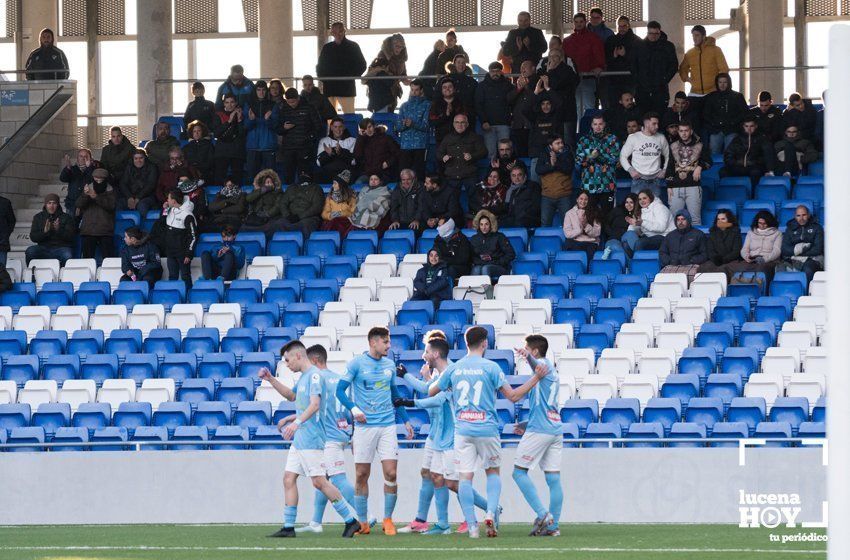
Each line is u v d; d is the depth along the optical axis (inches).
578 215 2039.9
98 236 2201.0
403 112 2292.1
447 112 2230.6
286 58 3021.7
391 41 2689.5
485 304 1918.1
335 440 1147.9
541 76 2158.0
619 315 1882.4
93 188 2201.0
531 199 2117.4
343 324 1942.7
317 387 1106.1
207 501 1441.9
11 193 2449.6
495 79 2255.2
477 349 1098.1
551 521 1118.4
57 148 2566.4
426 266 1967.3
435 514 1391.5
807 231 1904.5
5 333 1985.7
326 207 2210.9
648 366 1736.0
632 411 1605.6
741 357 1718.8
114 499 1460.4
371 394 1159.0
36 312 2042.3
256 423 1694.1
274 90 2388.0
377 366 1160.8
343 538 1111.6
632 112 2186.3
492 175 2121.1
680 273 1914.4
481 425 1087.6
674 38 2819.9
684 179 2032.5
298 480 1421.0
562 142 2092.8
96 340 1962.4
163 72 2758.4
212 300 2058.3
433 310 1923.0
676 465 1344.7
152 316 2007.9
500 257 1993.1
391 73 2677.2
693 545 1012.5
